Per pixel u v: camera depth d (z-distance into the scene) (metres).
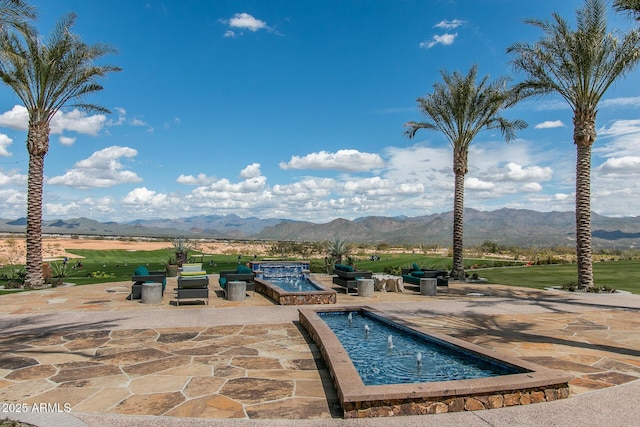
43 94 16.98
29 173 17.19
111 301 13.51
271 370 6.57
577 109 17.36
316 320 8.91
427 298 14.87
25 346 7.99
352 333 9.05
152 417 4.75
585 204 16.98
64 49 16.67
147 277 14.20
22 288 16.77
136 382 5.98
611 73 16.50
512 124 21.61
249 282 15.37
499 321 10.64
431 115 22.69
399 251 61.91
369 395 4.68
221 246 64.56
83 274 23.05
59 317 10.86
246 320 10.56
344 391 4.77
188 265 15.17
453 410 4.89
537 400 5.17
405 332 8.86
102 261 35.44
